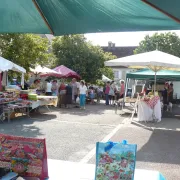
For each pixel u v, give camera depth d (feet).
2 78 47.67
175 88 75.41
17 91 40.98
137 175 10.46
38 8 9.65
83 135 28.68
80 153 21.77
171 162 20.34
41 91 55.21
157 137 28.94
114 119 40.91
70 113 46.34
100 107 59.00
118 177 8.98
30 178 9.43
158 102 39.17
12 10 9.81
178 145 25.63
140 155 21.94
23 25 10.78
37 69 57.06
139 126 35.29
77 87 60.75
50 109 50.78
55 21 10.37
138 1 8.00
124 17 9.27
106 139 27.17
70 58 78.02
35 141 9.64
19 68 40.22
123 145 9.23
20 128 31.37
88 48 78.74
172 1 7.39
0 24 10.82
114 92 65.92
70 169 11.27
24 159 9.60
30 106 39.34
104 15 9.40
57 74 61.05
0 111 35.40
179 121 40.98
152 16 8.79
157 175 10.57
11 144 9.77
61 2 9.21
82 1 8.87
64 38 78.64
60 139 26.43
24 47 46.42
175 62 35.60
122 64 35.88
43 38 50.31
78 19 9.97
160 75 52.01
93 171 11.05
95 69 78.64
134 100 48.75
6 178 9.05
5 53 45.44
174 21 8.87
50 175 10.46
